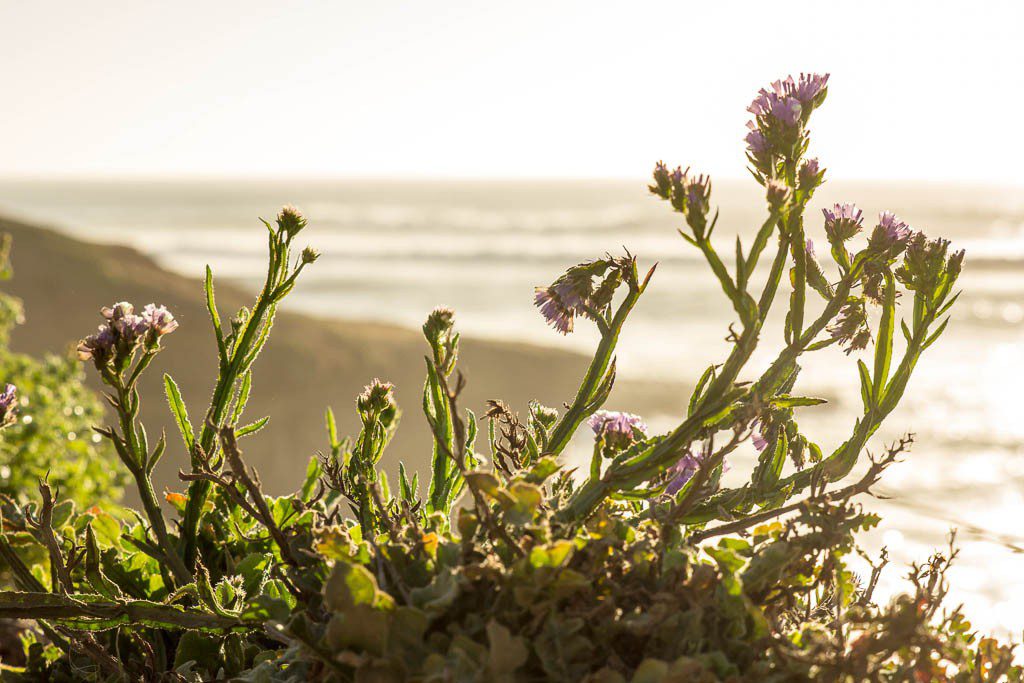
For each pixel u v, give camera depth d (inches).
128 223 1668.3
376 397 35.0
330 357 305.1
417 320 557.0
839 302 32.6
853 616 30.7
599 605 30.1
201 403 260.7
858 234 33.3
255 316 35.4
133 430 34.5
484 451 107.8
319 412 258.2
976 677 31.8
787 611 31.9
